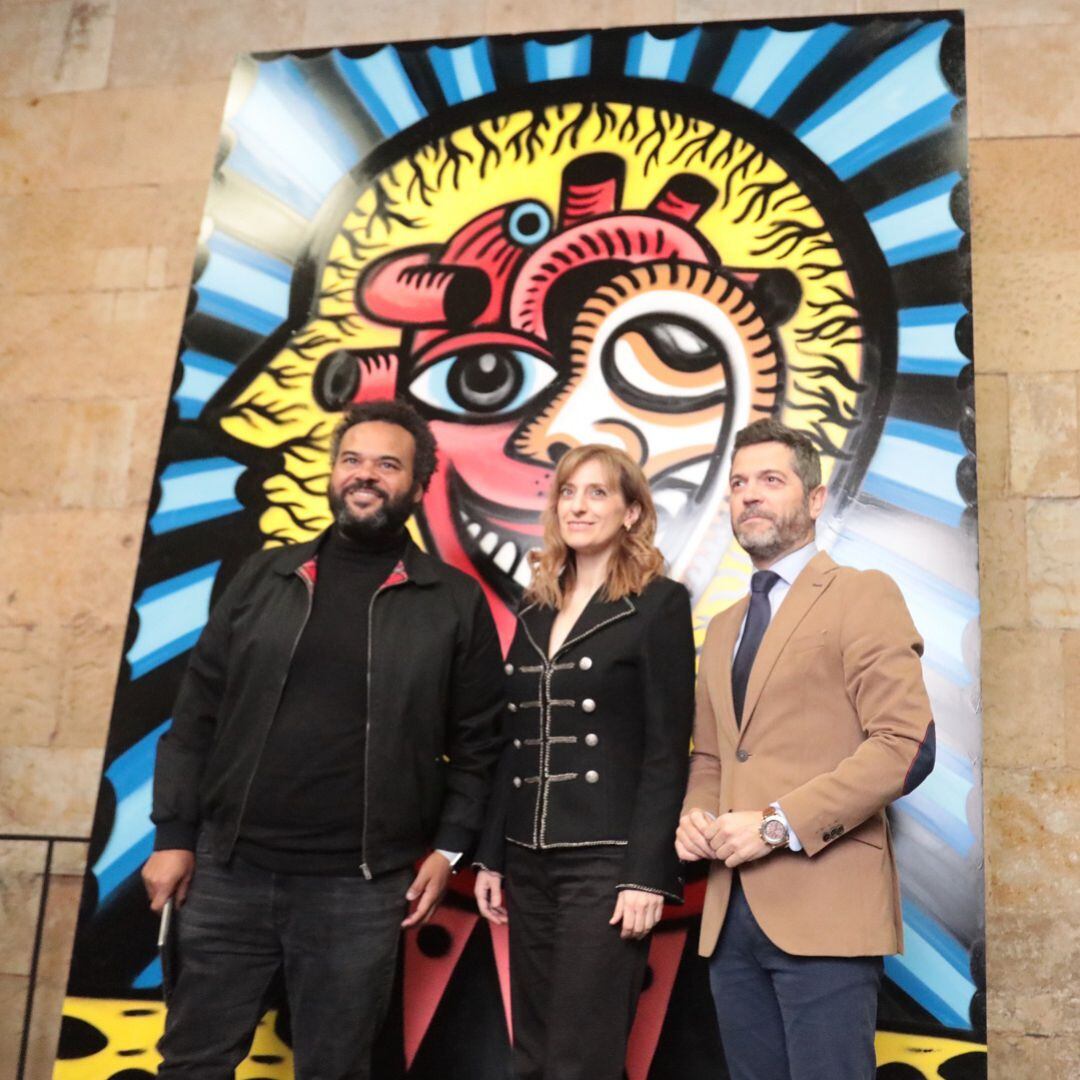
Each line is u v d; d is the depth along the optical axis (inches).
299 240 143.1
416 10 160.4
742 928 87.0
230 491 135.3
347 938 96.3
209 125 161.8
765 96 137.6
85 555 149.3
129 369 154.6
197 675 107.1
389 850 98.7
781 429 99.5
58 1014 135.3
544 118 142.3
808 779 86.7
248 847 98.1
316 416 136.3
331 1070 94.2
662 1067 111.2
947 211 129.3
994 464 133.3
